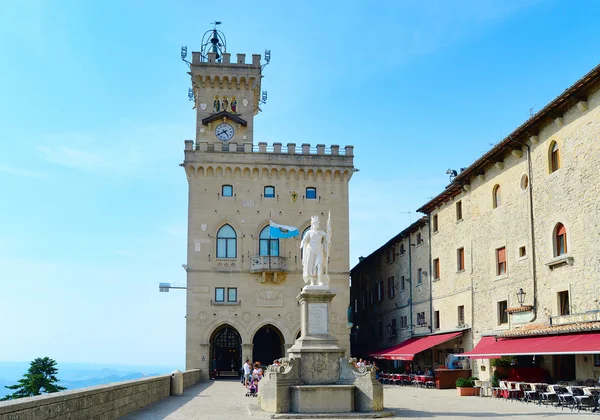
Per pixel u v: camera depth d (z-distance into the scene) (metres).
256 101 77.62
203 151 63.75
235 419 23.92
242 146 64.38
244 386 49.59
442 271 54.22
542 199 37.94
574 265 34.25
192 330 61.03
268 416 24.66
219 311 61.62
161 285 62.69
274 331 66.88
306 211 64.31
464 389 39.62
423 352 58.53
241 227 63.34
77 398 18.78
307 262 28.20
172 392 37.97
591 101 33.00
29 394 78.50
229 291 62.25
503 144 41.09
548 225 37.12
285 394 25.73
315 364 26.47
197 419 23.88
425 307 57.84
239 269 62.56
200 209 63.22
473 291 47.66
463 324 49.31
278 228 61.34
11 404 14.35
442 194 52.88
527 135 39.47
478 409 28.67
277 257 61.78
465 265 49.38
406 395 39.91
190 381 48.69
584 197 33.44
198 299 61.59
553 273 36.47
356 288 86.69
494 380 37.97
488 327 44.88
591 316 31.97
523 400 34.09
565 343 30.61
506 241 42.66
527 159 39.84
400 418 24.38
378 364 72.81
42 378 79.88
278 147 64.75
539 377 36.09
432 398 36.84
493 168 44.97
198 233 62.81
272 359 72.19
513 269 41.47
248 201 63.88
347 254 63.81
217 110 70.44
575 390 28.97
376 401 25.62
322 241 28.47
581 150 33.84
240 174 64.19
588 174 33.12
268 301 62.25
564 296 35.78
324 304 27.70
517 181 41.38
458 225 51.06
